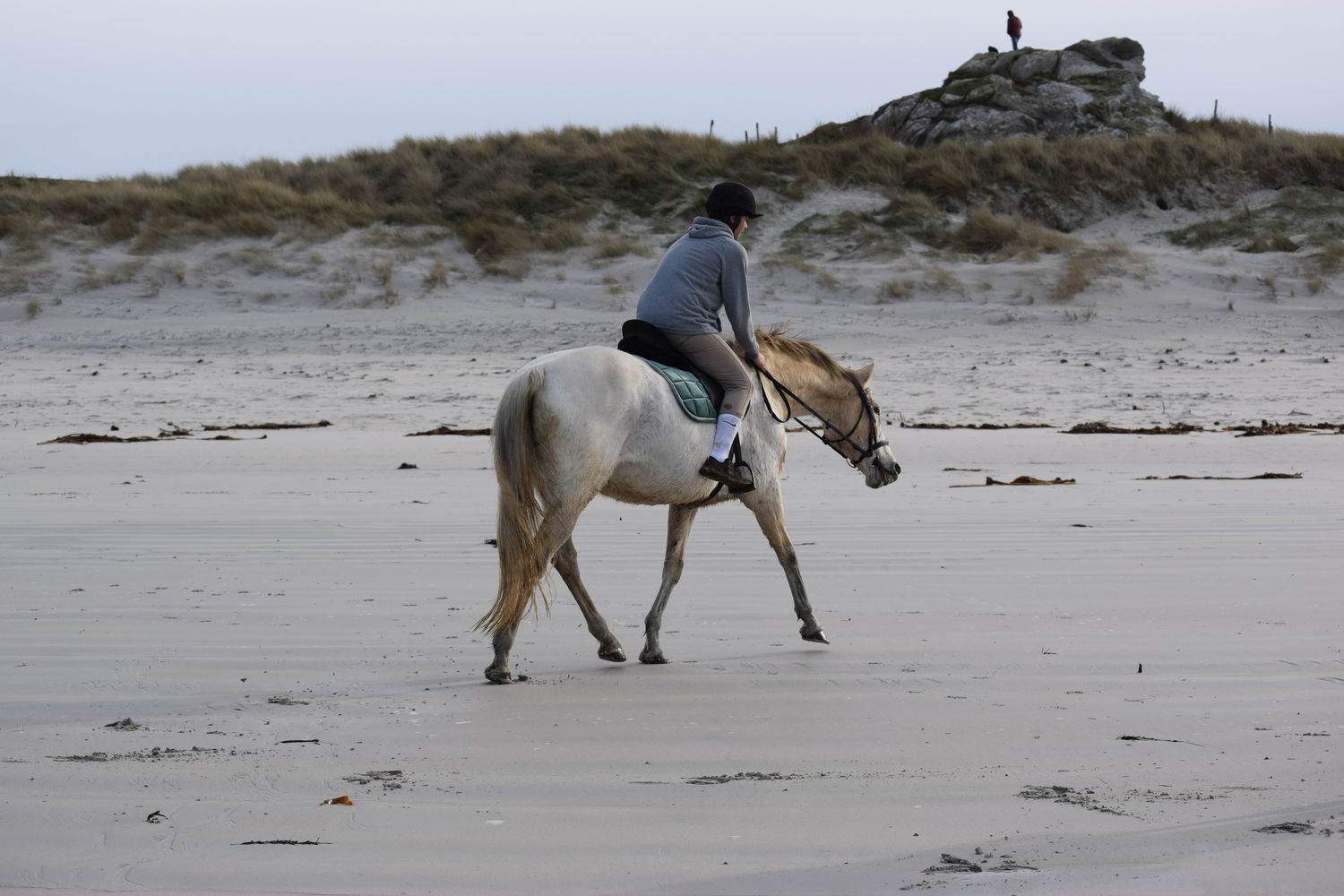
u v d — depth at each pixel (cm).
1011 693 753
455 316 3903
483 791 586
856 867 495
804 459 1977
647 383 859
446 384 2978
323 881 482
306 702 747
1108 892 471
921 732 677
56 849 513
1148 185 4859
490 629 802
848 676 799
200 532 1335
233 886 478
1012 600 1005
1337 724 681
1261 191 4850
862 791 583
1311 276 4094
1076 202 4784
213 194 4853
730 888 476
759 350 955
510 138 5447
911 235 4534
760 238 4547
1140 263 4212
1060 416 2475
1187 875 484
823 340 3572
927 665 821
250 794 583
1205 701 729
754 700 747
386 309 4025
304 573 1124
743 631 930
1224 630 897
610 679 803
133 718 711
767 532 932
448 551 1231
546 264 4362
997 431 2266
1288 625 906
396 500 1576
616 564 1176
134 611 972
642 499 883
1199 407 2555
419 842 521
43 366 3325
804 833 530
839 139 6075
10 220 4578
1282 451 1966
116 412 2619
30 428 2405
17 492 1645
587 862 500
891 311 3888
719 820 546
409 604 1009
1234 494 1549
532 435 819
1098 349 3394
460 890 475
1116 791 580
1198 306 3881
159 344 3641
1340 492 1551
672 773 613
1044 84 5706
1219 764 617
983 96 5684
